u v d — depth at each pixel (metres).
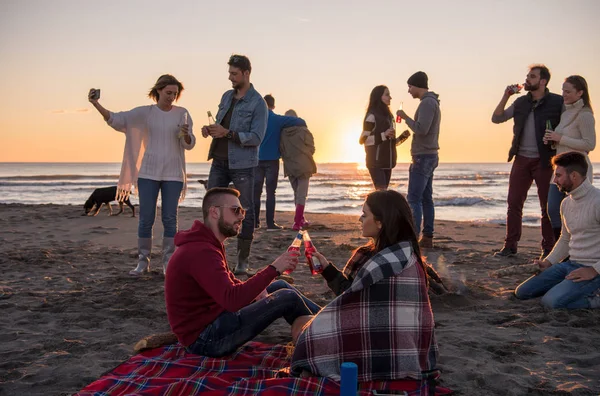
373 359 2.95
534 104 6.91
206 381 3.01
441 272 5.66
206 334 3.42
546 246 6.94
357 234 9.84
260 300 3.53
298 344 3.09
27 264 7.07
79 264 7.12
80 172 104.56
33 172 103.56
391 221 3.05
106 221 12.15
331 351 3.00
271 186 10.30
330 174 86.56
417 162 7.52
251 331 3.44
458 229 10.99
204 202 3.46
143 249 6.35
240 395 2.84
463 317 4.71
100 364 3.60
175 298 3.40
